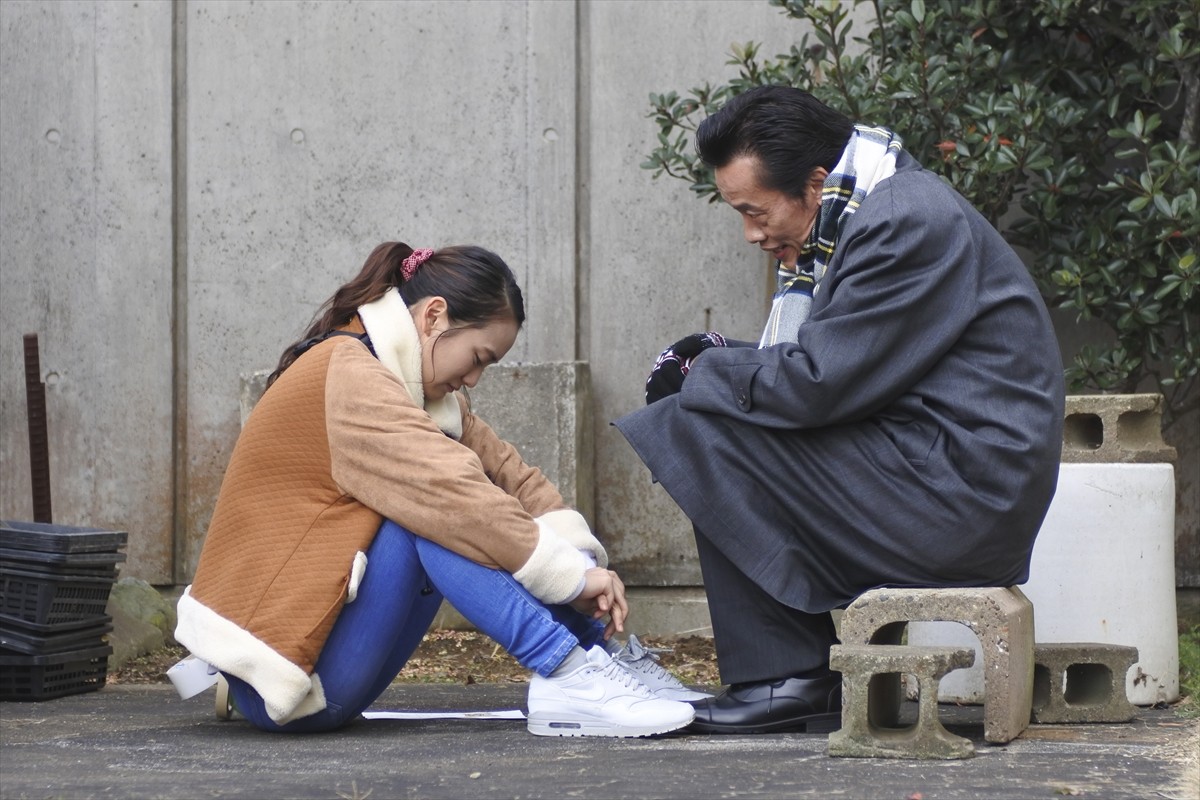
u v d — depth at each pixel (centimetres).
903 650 325
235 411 694
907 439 347
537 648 350
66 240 700
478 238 685
